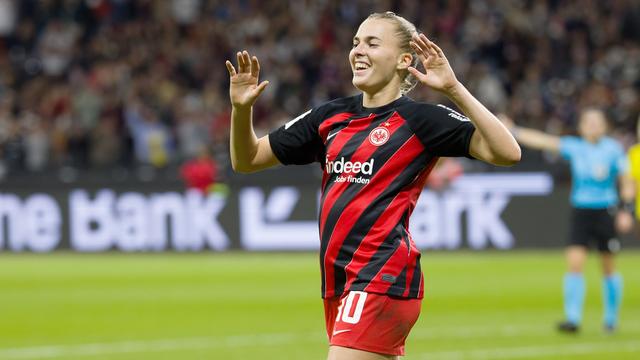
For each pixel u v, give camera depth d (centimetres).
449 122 1830
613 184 4284
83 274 6725
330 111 1944
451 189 7919
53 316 4862
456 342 3969
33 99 9669
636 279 6384
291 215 8000
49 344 4009
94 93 9588
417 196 1886
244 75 1920
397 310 1827
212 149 8969
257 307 5144
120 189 8075
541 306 5134
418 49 1775
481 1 10825
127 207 8081
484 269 6869
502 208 7938
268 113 9725
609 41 10719
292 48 10312
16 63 10256
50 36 10300
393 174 1853
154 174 8156
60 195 8069
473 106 1762
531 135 4331
